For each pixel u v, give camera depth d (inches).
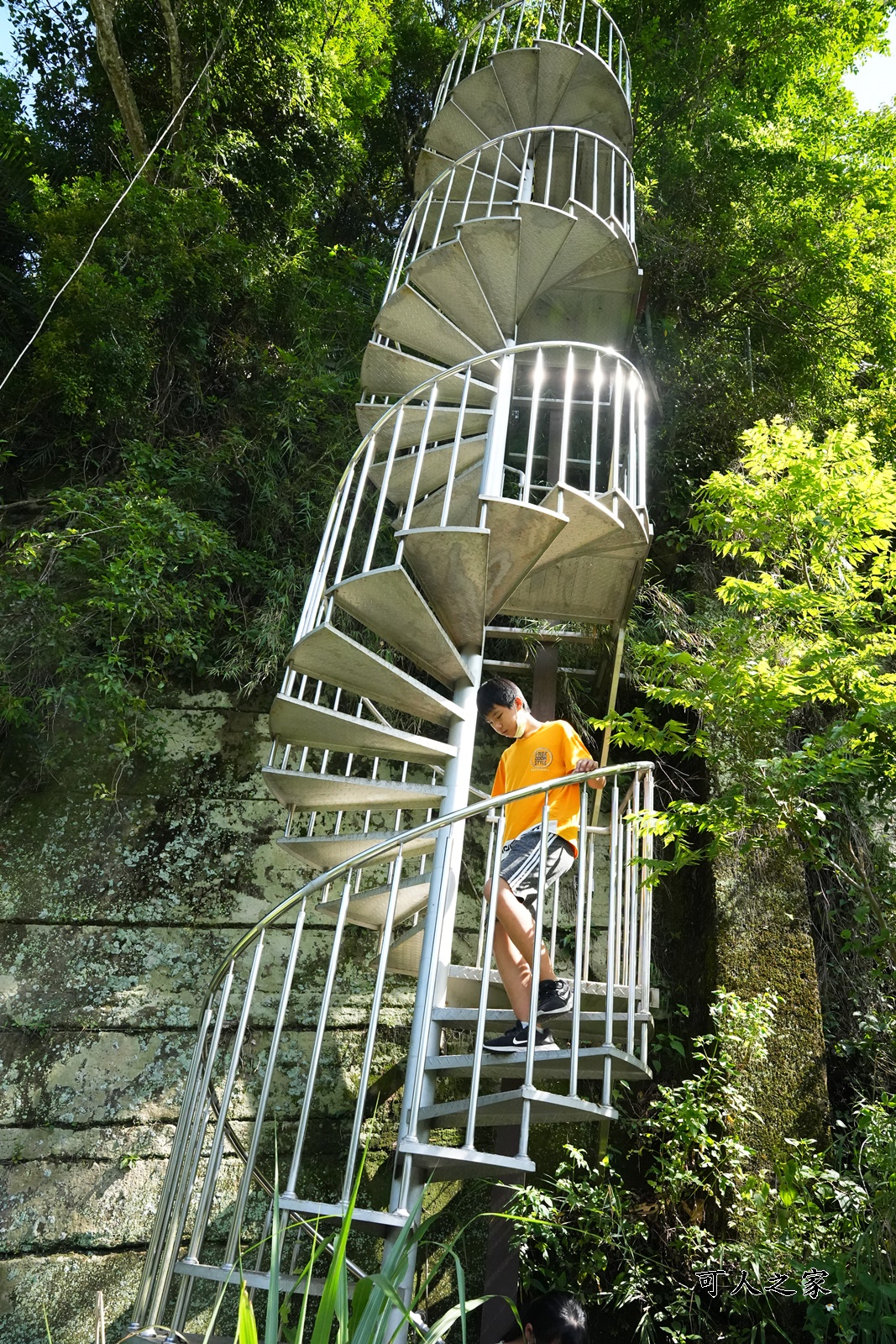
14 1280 143.7
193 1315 144.5
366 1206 157.0
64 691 184.4
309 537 225.3
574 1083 104.5
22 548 194.7
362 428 195.5
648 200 267.1
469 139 240.4
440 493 167.8
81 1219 149.2
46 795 186.2
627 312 212.2
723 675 138.5
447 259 187.9
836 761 124.5
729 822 129.9
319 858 148.9
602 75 229.0
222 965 127.8
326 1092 165.6
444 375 153.4
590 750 206.1
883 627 174.2
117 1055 162.7
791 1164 138.9
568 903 189.5
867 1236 115.0
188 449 235.1
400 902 144.4
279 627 207.2
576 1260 148.5
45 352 218.1
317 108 297.6
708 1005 167.0
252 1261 149.0
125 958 171.6
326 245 316.8
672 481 235.0
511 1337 117.3
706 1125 151.9
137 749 193.3
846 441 157.5
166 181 264.8
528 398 217.6
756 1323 133.6
